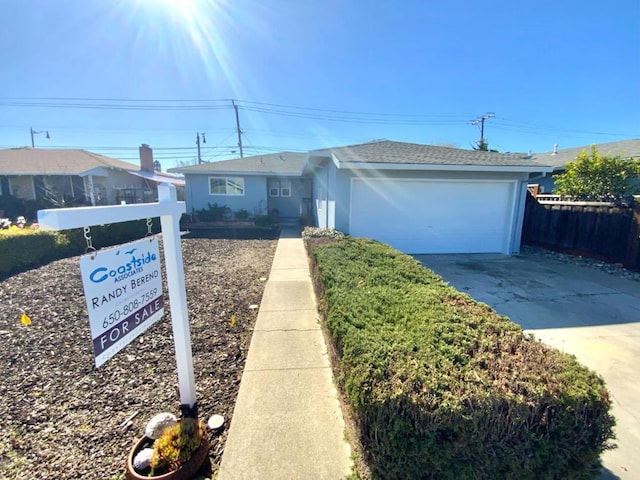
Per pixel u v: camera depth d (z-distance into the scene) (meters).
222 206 16.09
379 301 2.77
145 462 1.82
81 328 3.89
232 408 2.45
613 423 1.65
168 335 3.68
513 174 8.54
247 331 3.80
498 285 5.89
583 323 4.22
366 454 1.72
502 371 1.75
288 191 18.77
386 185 8.34
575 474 1.64
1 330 3.83
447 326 2.24
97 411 2.42
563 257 8.29
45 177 15.81
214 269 6.91
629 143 14.19
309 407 2.43
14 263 6.95
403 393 1.55
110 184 18.20
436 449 1.53
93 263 1.65
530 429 1.59
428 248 8.76
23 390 2.66
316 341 3.50
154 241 2.25
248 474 1.87
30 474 1.86
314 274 5.08
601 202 7.67
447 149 10.05
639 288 5.71
